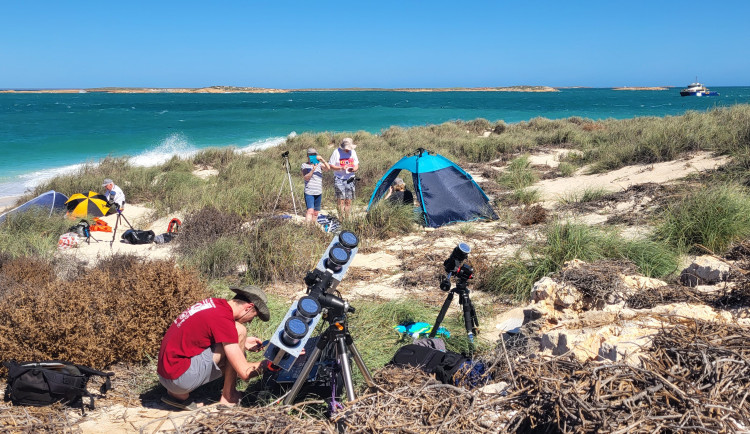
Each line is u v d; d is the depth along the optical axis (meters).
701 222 7.36
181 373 4.13
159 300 5.12
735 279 4.73
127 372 4.90
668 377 3.04
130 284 5.43
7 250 8.98
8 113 72.69
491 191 13.37
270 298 6.78
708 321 3.72
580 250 6.78
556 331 4.08
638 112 65.06
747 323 3.85
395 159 18.25
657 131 14.52
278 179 15.19
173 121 54.25
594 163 15.01
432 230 9.98
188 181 16.19
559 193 12.03
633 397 2.90
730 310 4.28
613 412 2.85
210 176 17.92
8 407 4.06
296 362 4.34
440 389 3.50
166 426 3.96
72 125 48.41
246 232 8.81
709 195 7.91
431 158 10.86
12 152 28.20
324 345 3.83
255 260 7.89
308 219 10.41
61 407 4.17
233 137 36.62
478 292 6.87
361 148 22.62
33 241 9.77
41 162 24.67
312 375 4.24
